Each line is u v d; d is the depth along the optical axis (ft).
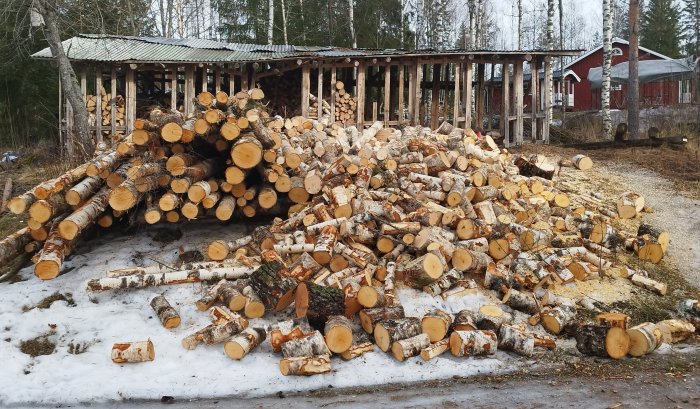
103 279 23.09
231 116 26.09
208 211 27.81
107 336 20.97
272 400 17.74
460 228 26.03
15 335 21.04
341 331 19.89
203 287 23.81
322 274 23.26
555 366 19.86
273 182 27.76
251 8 91.86
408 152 32.73
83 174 27.14
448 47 113.80
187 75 49.75
